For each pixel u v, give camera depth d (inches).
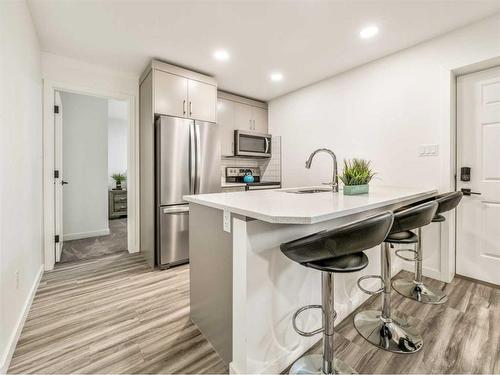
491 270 88.0
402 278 96.0
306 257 41.8
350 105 119.5
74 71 108.6
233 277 50.1
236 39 93.7
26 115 74.3
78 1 72.5
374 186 103.5
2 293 51.6
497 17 78.6
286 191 90.3
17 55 64.4
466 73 90.9
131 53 103.7
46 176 103.9
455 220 94.5
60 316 70.8
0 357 49.8
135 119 125.4
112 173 244.7
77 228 157.8
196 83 120.1
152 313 72.7
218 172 123.7
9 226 57.1
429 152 94.3
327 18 81.3
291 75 125.6
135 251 128.8
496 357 54.7
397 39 93.4
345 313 70.0
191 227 68.9
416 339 60.1
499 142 85.0
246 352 47.1
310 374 49.9
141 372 51.4
